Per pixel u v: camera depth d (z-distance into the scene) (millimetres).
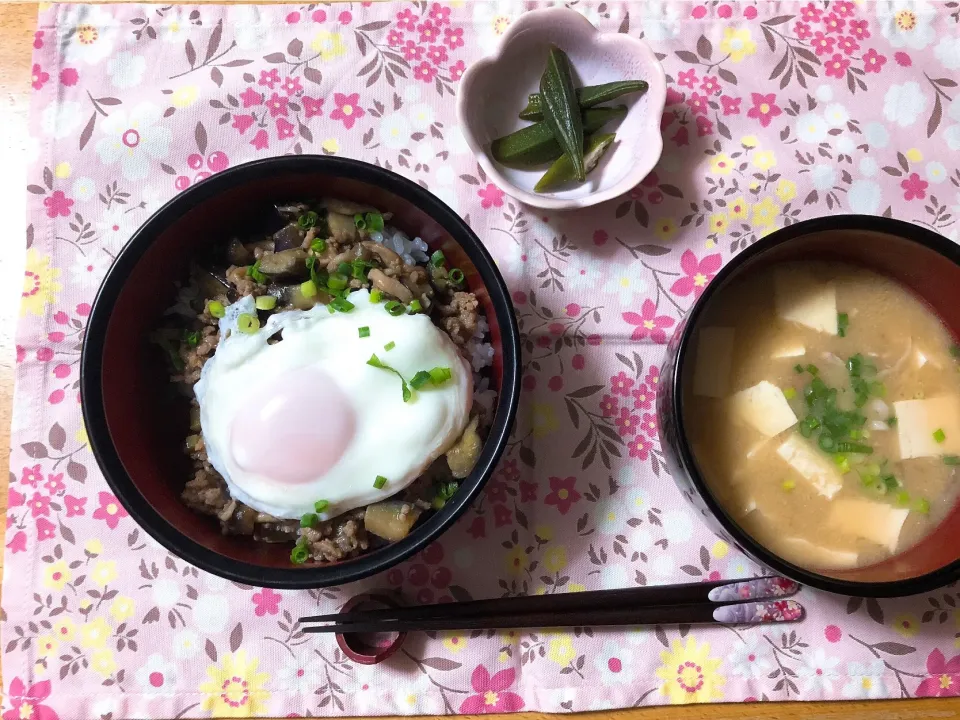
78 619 326
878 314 323
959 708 334
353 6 350
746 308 321
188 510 285
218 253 304
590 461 336
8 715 321
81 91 343
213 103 344
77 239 339
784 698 330
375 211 301
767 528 312
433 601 329
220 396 279
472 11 352
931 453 315
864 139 356
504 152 339
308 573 259
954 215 354
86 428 257
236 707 323
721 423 316
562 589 331
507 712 327
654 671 330
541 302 342
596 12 354
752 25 358
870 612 336
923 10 359
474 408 296
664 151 352
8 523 327
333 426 277
